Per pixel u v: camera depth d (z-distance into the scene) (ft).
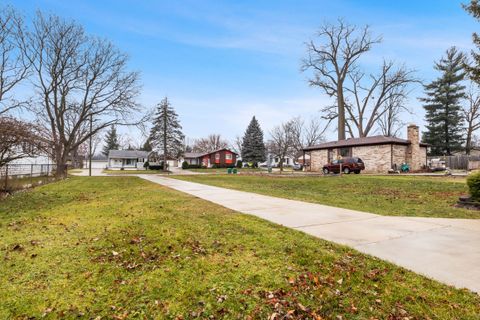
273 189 42.96
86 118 94.07
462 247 14.01
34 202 31.42
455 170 88.48
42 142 46.26
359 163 79.20
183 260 12.71
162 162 176.45
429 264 11.80
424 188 37.50
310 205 26.76
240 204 27.17
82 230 18.17
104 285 10.52
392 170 75.56
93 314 8.71
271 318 8.34
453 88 127.34
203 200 29.73
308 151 116.37
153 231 17.31
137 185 50.62
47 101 83.35
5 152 40.96
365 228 17.88
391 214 22.66
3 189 41.88
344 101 128.16
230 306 9.00
